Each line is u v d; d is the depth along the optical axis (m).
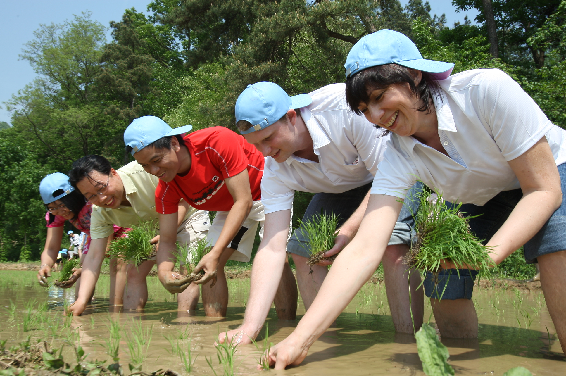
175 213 4.27
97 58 39.25
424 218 2.38
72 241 20.41
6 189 31.55
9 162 32.34
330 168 3.41
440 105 2.39
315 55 19.47
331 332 3.59
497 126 2.34
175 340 3.17
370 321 4.20
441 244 2.25
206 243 4.48
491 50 19.97
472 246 2.21
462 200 2.79
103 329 3.71
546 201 2.29
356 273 2.45
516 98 2.27
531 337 3.27
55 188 5.38
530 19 25.00
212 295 4.53
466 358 2.60
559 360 2.55
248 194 3.93
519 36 25.59
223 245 3.81
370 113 2.32
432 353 1.91
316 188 3.55
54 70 38.81
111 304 5.60
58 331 3.57
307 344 2.44
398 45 2.27
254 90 3.03
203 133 3.94
